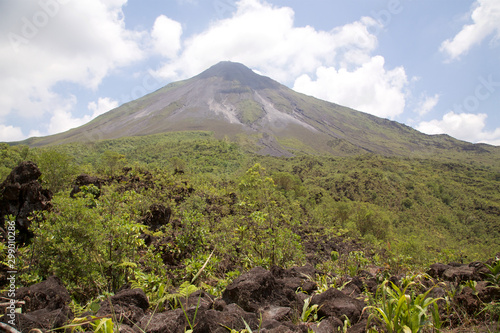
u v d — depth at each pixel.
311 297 3.82
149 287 5.18
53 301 3.78
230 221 11.88
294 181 46.81
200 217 9.46
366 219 34.66
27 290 3.74
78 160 60.62
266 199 13.68
